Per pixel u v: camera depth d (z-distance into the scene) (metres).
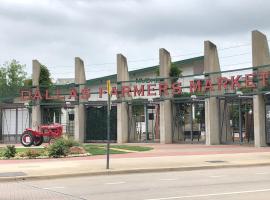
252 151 30.64
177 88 42.09
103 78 61.28
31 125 48.84
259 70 36.31
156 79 43.34
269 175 18.38
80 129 47.25
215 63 40.50
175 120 43.66
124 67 45.69
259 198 12.45
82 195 13.85
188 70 58.03
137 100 44.59
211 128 39.62
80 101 47.44
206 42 40.12
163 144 41.34
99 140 47.59
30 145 39.25
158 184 16.08
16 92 52.09
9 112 51.47
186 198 12.71
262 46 36.66
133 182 16.84
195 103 43.25
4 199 13.36
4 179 18.09
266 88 35.69
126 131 45.25
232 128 40.94
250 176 18.08
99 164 22.45
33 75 49.00
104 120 47.62
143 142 44.91
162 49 43.25
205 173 19.66
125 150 32.59
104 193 14.12
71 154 28.33
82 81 47.78
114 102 45.28
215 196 12.95
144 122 46.84
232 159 24.69
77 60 47.72
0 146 41.12
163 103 42.84
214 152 30.05
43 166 21.95
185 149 33.66
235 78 37.75
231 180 16.80
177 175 19.08
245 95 37.59
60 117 50.69
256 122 36.22
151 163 22.81
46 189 15.56
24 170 20.47
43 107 49.22
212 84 39.59
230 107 41.00
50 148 27.81
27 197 13.72
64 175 19.11
